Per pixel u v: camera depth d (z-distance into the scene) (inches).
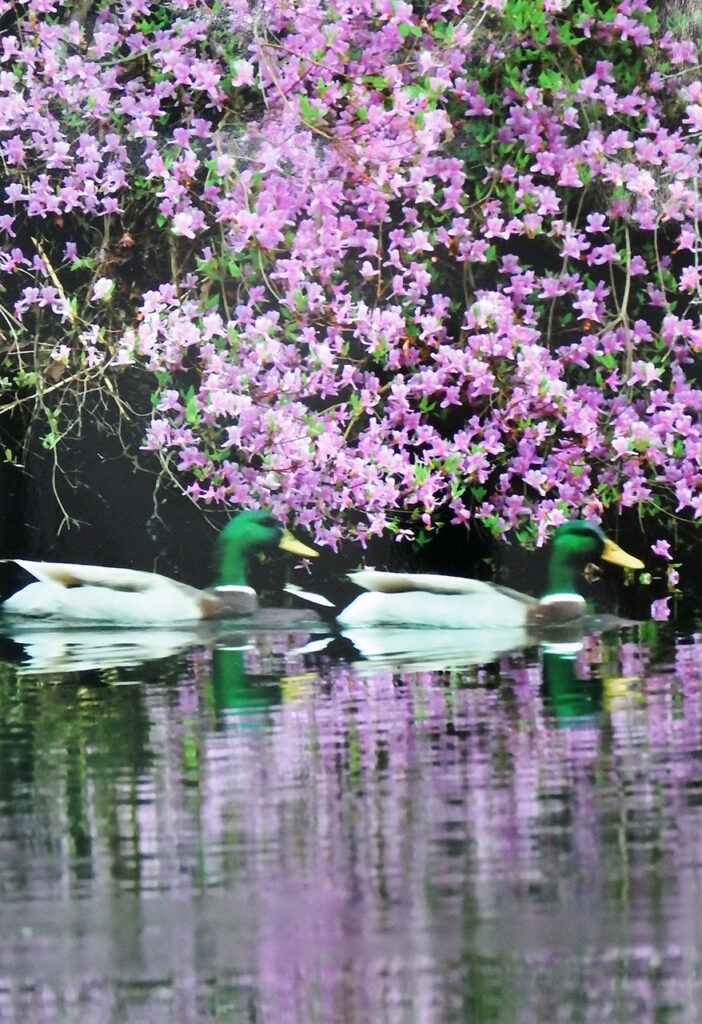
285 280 573.9
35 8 560.4
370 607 545.6
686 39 608.4
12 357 637.9
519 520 593.0
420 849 277.9
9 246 629.6
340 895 258.5
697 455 572.4
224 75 589.3
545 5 554.9
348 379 559.8
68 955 240.1
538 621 541.3
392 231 567.5
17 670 457.1
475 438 607.5
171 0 590.2
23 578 667.4
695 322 635.5
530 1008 220.5
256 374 555.8
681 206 601.0
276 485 569.6
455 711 381.1
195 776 324.5
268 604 606.5
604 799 302.0
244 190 542.9
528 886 260.2
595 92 597.9
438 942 241.1
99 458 669.9
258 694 409.7
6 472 669.9
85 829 293.1
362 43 570.9
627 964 232.7
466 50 587.5
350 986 227.5
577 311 631.8
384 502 558.9
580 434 589.3
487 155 601.3
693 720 363.3
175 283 592.4
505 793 307.9
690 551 645.9
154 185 605.3
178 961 237.5
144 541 675.4
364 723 369.1
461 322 622.5
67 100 559.2
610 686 409.7
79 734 365.1
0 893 264.2
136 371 656.4
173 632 538.0
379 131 545.3
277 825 292.5
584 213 627.2
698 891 255.9
